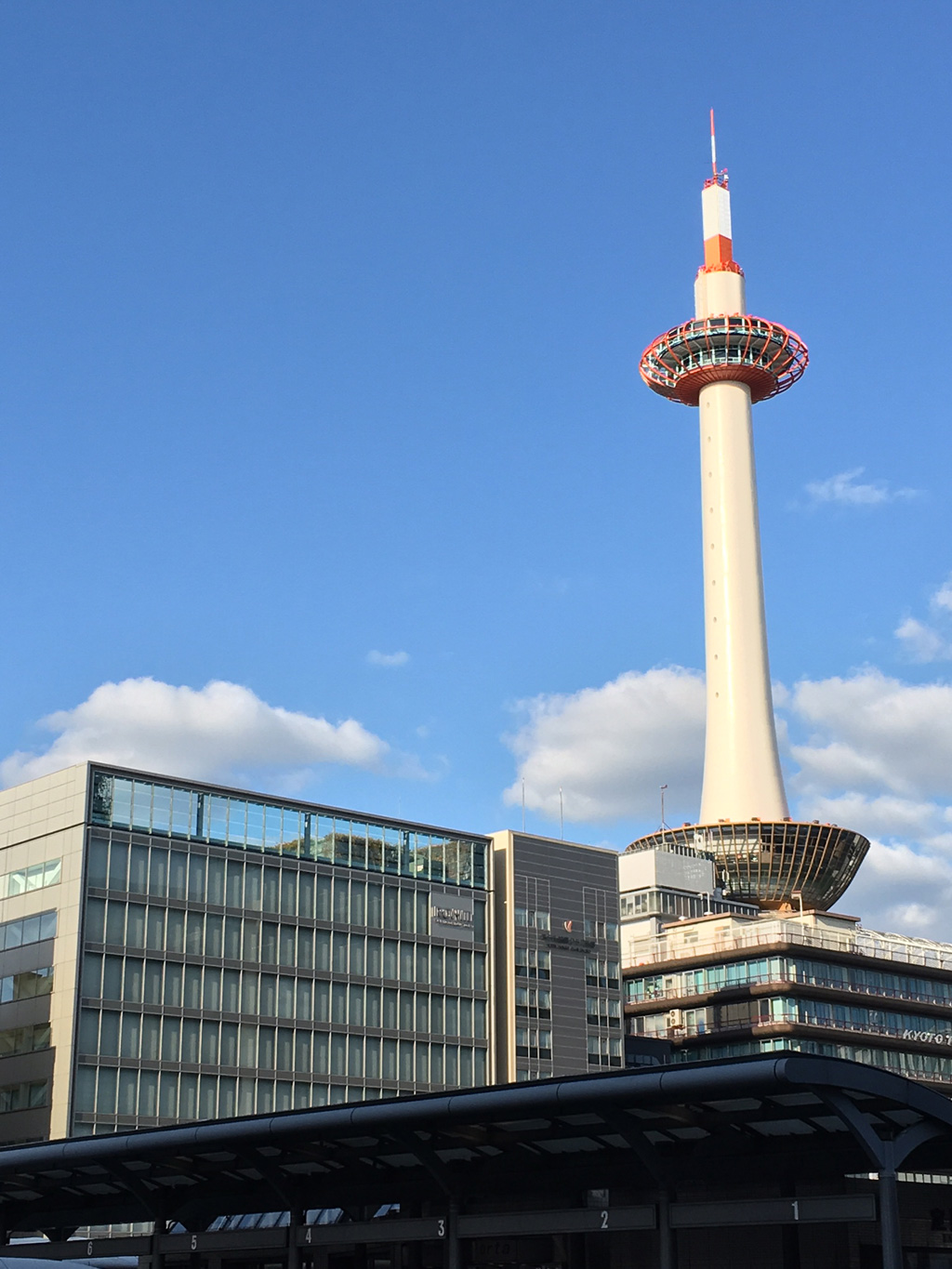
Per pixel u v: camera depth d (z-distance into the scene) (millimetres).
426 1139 52938
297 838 119188
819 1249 53750
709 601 194625
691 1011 148000
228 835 115312
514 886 130500
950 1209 56812
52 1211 67750
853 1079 41531
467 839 130500
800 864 184500
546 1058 128125
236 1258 69062
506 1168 54500
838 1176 49250
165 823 112250
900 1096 42781
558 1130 50531
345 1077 116250
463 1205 54188
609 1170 52656
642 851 171375
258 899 115500
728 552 194500
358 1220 67500
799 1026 140000
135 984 107500
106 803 109750
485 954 128375
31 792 113250
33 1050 106312
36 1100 104688
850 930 160250
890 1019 149750
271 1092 112000
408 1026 121188
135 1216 65438
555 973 131250
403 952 122812
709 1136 49594
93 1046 104500
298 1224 58188
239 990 112500
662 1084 42875
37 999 107312
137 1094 105500
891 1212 42438
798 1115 45188
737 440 197750
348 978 118750
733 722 190250
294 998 115250
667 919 167375
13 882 112375
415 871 125812
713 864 177125
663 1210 48188
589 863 137125
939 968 156000
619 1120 46438
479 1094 46875
